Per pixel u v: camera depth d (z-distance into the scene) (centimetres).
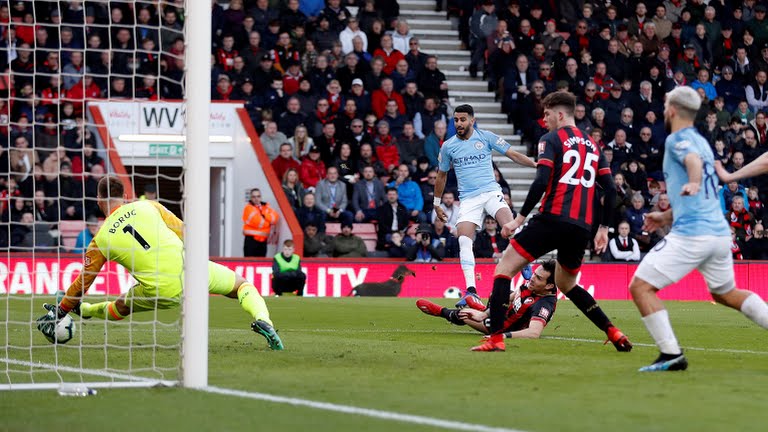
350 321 3984
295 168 6956
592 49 7956
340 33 7606
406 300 5431
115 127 6569
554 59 7800
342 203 6900
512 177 7694
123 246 2770
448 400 1862
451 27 8419
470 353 2677
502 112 7875
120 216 2783
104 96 6688
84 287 2803
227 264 6238
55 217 6369
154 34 6931
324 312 4441
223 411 1762
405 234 6775
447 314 3422
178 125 6669
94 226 6372
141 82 6812
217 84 7062
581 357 2606
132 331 3269
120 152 6569
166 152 6619
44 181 6378
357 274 6412
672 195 2264
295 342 3006
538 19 8038
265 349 2767
